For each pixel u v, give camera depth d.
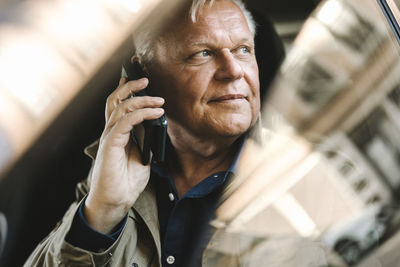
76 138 1.51
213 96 1.28
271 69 1.43
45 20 1.01
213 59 1.28
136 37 1.27
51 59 1.12
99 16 1.13
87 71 1.23
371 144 1.24
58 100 1.29
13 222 1.61
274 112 1.38
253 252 1.20
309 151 1.28
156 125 1.21
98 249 1.18
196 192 1.30
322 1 1.39
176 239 1.27
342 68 1.28
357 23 1.28
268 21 1.46
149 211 1.30
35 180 1.60
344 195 1.20
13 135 1.36
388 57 1.22
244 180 1.30
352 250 1.14
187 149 1.36
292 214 1.21
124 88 1.26
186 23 1.27
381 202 1.18
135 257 1.25
